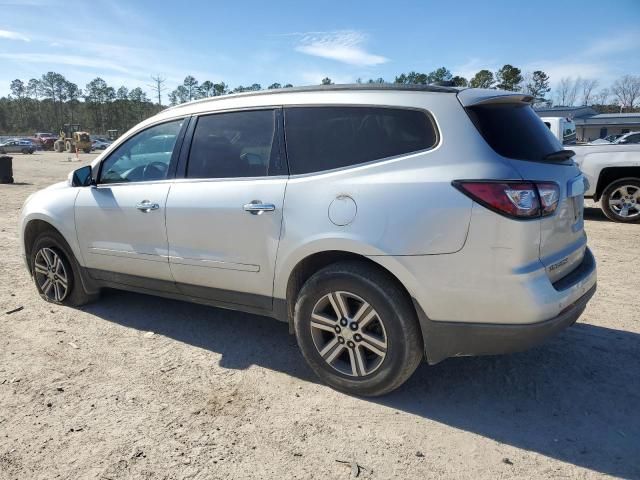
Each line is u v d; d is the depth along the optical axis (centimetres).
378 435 282
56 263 474
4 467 255
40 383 337
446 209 276
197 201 364
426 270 281
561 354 380
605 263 635
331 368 325
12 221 965
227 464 258
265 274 340
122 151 427
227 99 378
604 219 965
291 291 338
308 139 331
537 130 320
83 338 410
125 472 252
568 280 304
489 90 317
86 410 306
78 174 440
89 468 255
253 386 335
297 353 385
